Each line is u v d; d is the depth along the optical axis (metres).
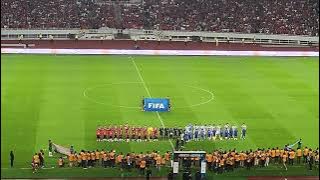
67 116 50.69
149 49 83.50
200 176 37.75
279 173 39.69
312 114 52.97
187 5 98.19
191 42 90.62
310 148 43.28
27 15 93.25
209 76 68.06
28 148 42.88
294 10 98.06
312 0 100.06
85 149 42.84
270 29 94.25
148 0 99.00
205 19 95.62
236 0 99.00
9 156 41.25
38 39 89.31
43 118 49.94
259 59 80.75
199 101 56.50
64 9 95.69
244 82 65.38
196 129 45.28
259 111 53.53
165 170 39.44
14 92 58.38
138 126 47.97
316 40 92.56
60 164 39.59
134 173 39.03
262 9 97.88
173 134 45.66
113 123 48.91
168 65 74.25
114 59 77.62
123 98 56.94
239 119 50.91
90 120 49.72
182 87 62.16
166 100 52.62
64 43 86.62
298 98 58.59
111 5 97.88
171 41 90.56
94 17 95.00
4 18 91.88
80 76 66.38
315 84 64.94
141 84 63.09
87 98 56.72
